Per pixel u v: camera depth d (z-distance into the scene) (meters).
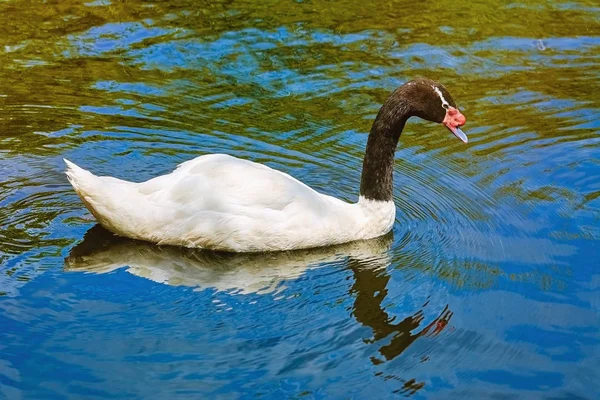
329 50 14.65
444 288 8.73
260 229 9.27
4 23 14.91
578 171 11.32
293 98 13.09
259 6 16.30
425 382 7.33
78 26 15.02
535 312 8.36
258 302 8.38
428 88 9.59
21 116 12.09
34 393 7.00
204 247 9.34
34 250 9.03
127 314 8.07
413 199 10.70
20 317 7.90
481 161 11.62
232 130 12.10
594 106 13.14
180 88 13.21
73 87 13.01
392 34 15.35
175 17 15.61
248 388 7.18
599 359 7.70
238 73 13.77
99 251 9.12
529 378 7.43
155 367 7.36
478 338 7.94
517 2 16.92
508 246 9.59
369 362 7.56
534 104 13.16
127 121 12.16
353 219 9.73
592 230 9.91
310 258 9.37
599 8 16.70
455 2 16.84
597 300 8.57
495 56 14.65
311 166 11.31
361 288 8.73
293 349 7.68
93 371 7.28
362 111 12.77
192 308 8.23
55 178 10.62
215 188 9.26
